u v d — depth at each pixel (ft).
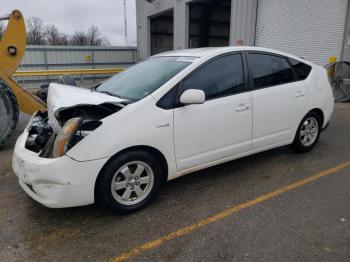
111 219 9.89
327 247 8.39
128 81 12.42
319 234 8.97
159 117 10.02
